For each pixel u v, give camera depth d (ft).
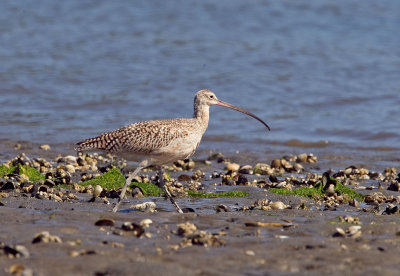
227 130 74.43
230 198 42.98
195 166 57.41
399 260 26.35
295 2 136.98
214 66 101.24
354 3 134.51
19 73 96.02
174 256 26.61
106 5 140.97
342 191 44.70
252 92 89.76
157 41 115.34
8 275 23.89
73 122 76.18
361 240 29.53
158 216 34.12
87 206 38.52
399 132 71.61
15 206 37.47
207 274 24.36
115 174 47.16
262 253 27.40
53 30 122.42
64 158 56.70
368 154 64.69
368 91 88.33
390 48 108.37
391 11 129.08
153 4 140.87
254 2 138.21
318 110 81.92
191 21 127.95
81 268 24.71
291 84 92.22
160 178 39.75
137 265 24.89
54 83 92.48
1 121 75.51
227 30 122.01
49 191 42.88
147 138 38.50
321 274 24.72
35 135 69.67
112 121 77.10
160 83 93.04
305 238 29.81
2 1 144.15
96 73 97.66
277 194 43.50
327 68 98.94
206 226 32.55
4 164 51.93
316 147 68.13
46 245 27.66
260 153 64.95
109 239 29.35
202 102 41.50
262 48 109.70
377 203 42.14
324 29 120.06
